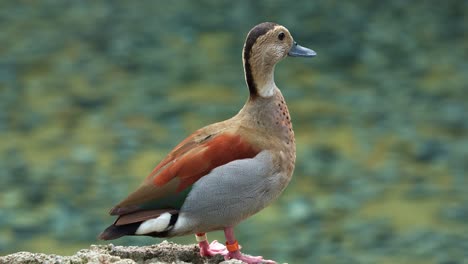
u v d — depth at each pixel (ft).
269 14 104.37
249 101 28.81
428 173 69.26
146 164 69.67
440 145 73.97
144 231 27.25
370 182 67.56
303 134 75.87
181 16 104.68
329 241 58.85
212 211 27.58
